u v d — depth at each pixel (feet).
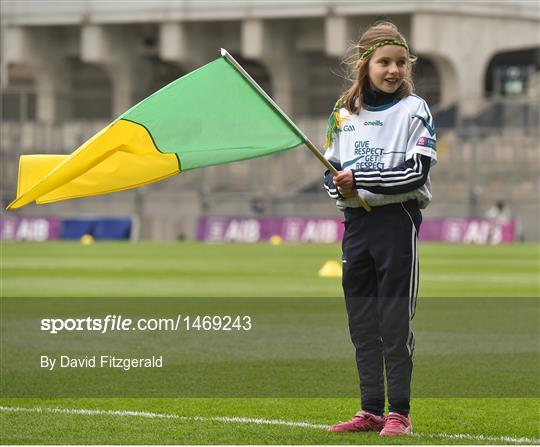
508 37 456.04
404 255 52.70
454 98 454.40
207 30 500.33
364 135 53.06
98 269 187.01
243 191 417.28
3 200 410.11
